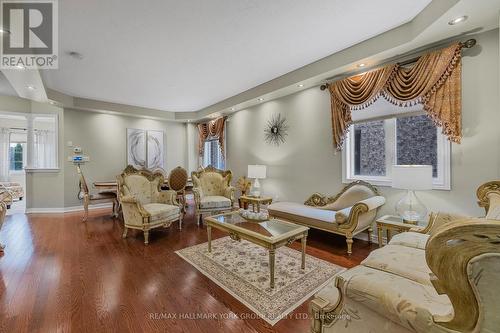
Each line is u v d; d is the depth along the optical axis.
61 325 1.58
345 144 3.51
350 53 3.02
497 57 2.24
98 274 2.30
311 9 2.26
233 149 5.81
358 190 3.26
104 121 5.79
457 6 1.93
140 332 1.51
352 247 3.00
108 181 5.82
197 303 1.82
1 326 1.57
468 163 2.41
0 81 4.11
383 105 3.12
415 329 0.82
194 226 4.09
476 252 0.66
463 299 0.69
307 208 3.55
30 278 2.22
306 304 1.81
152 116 6.26
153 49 2.99
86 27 2.46
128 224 3.34
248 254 2.77
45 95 4.29
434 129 2.77
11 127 7.54
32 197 5.21
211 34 2.67
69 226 4.07
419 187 2.24
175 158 7.02
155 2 2.10
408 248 1.77
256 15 2.34
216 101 5.59
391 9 2.28
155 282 2.14
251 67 3.63
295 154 4.25
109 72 3.72
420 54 2.71
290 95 4.31
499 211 1.26
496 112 2.25
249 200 4.45
